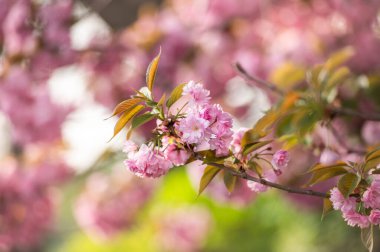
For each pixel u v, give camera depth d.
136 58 3.34
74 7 3.21
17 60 3.19
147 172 1.64
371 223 1.66
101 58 3.36
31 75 3.22
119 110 1.66
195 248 5.78
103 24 3.58
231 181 1.72
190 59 3.29
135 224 4.67
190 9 3.47
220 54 3.26
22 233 4.11
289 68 2.48
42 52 3.18
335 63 2.25
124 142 1.67
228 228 5.73
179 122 1.65
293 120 2.17
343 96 2.52
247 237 5.61
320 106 2.17
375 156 1.67
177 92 1.67
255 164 1.71
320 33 3.27
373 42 3.19
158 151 1.64
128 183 4.58
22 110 3.30
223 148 1.64
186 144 1.64
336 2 3.25
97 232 4.61
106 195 4.56
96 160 3.14
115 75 3.41
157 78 3.29
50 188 4.12
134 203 4.58
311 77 2.22
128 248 6.32
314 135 2.25
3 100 3.26
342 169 1.70
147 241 6.21
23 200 4.07
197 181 3.04
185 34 3.28
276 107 2.22
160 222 5.75
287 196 3.55
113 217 4.52
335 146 2.27
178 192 5.78
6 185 4.04
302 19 3.32
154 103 1.66
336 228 3.91
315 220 4.05
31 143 3.49
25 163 4.06
